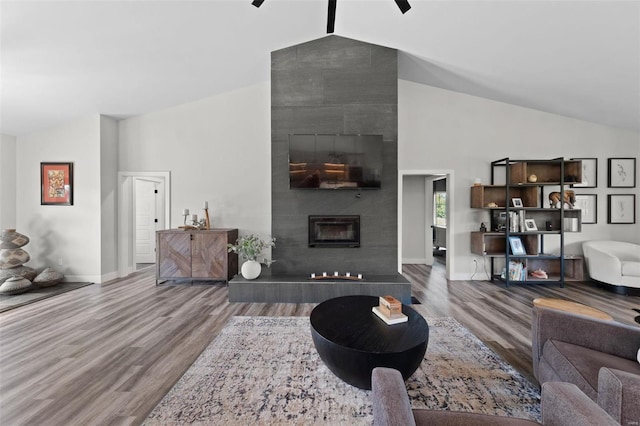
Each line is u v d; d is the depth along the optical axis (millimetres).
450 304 3537
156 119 4832
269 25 3389
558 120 4688
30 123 4301
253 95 4816
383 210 3975
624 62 2982
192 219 4785
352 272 3994
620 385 1063
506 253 4332
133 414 1643
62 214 4551
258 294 3582
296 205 4012
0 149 4395
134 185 5211
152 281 4609
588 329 1628
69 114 4324
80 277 4535
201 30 3195
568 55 3107
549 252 4680
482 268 4770
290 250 4012
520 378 1962
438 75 4363
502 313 3225
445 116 4777
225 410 1659
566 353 1524
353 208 3992
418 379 1948
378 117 3951
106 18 2721
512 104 4711
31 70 3240
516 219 4430
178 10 2822
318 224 3992
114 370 2076
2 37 2678
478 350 2346
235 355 2270
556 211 4566
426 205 6152
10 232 4145
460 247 4789
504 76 3891
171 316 3109
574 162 4496
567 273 4594
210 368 2084
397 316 2039
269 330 2740
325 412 1648
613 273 3982
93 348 2396
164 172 4848
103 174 4574
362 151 3807
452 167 4785
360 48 3951
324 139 3797
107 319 3023
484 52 3471
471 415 1065
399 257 4836
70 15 2596
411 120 4793
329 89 3975
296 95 3975
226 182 4848
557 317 1712
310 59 3975
